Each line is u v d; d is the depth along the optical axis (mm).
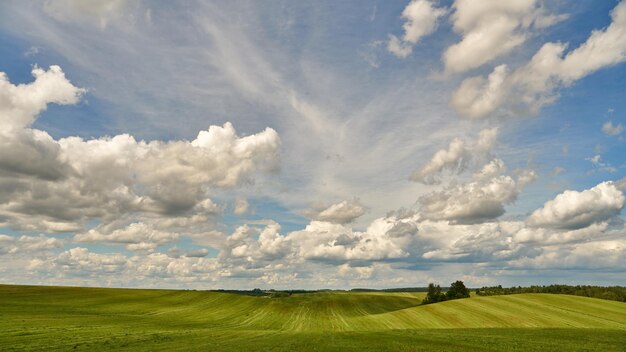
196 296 125500
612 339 47812
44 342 41750
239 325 84062
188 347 39156
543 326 76312
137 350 36969
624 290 161750
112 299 113625
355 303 137875
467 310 93625
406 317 92188
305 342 42812
